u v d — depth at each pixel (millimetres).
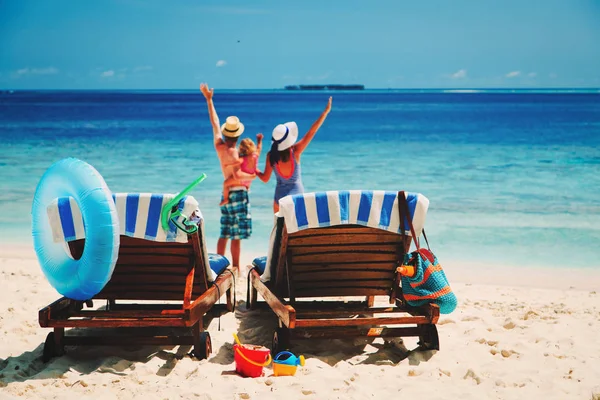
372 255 5145
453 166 18484
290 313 4531
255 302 6078
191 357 4793
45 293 6582
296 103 100312
